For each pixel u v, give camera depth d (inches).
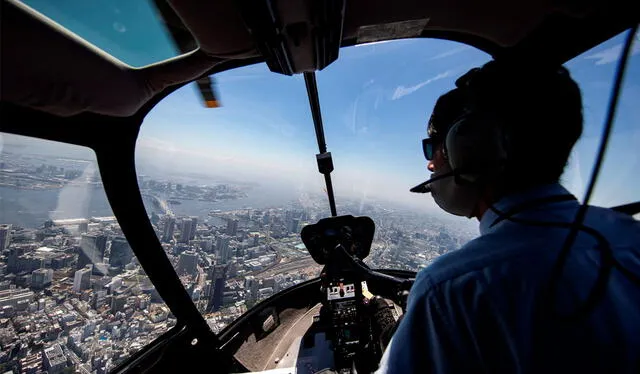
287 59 25.5
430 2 24.5
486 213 14.1
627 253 10.6
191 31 22.3
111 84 24.5
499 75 13.1
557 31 25.2
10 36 16.0
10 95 19.0
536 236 11.4
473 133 13.5
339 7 19.1
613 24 22.2
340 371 38.5
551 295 9.8
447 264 12.3
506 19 26.0
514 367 9.8
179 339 39.4
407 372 11.5
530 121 12.2
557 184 12.9
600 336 9.1
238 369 42.9
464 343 10.7
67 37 19.1
